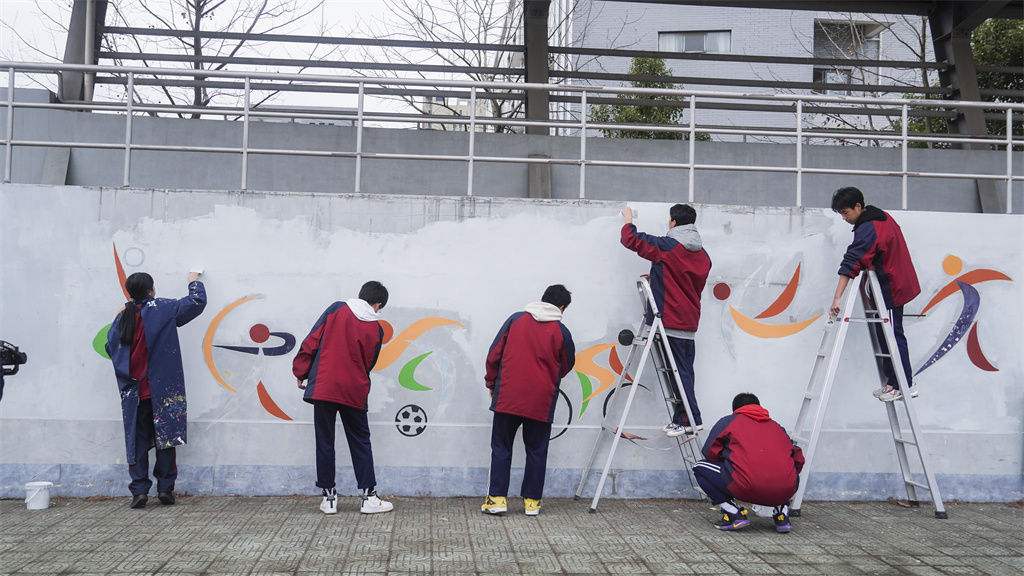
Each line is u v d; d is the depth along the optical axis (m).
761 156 8.48
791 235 6.52
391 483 6.27
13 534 5.07
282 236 6.31
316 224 6.33
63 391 6.12
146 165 7.61
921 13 10.67
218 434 6.20
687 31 18.98
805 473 5.96
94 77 8.97
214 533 5.15
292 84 10.05
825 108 10.33
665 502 6.32
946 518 5.90
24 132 7.54
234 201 6.29
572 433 6.36
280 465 6.23
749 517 5.92
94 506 5.86
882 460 6.46
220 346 6.23
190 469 6.18
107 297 6.19
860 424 6.47
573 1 17.72
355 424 5.74
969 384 6.55
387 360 6.30
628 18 18.97
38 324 6.14
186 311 5.90
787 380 6.45
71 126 7.60
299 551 4.79
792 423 6.43
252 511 5.75
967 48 10.19
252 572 4.38
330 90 9.34
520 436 6.41
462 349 6.35
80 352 6.15
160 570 4.38
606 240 6.45
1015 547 5.15
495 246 6.40
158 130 7.69
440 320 6.35
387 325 6.32
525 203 6.43
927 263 6.59
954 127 10.31
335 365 5.60
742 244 6.50
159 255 6.23
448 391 6.33
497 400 5.75
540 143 8.22
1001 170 8.76
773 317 6.48
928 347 6.55
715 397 6.41
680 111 15.14
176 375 5.86
